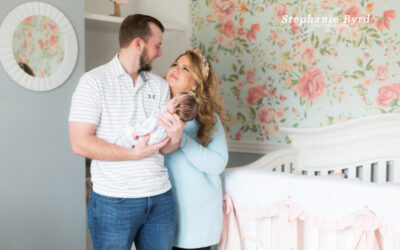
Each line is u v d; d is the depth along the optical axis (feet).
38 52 5.90
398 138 6.44
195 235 4.92
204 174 5.07
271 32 7.90
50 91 6.06
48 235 6.09
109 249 4.35
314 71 7.41
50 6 5.96
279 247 4.84
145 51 4.58
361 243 4.24
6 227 5.74
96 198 4.41
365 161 6.73
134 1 9.09
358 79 6.94
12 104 5.72
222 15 8.63
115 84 4.42
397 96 6.56
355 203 4.25
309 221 4.58
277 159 6.78
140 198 4.37
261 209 5.00
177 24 9.29
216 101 5.16
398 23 6.48
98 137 4.36
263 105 8.11
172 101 4.17
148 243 4.65
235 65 8.48
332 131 6.93
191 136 5.00
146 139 4.16
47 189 6.06
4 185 5.69
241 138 8.48
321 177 4.65
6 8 5.61
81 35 6.33
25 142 5.85
